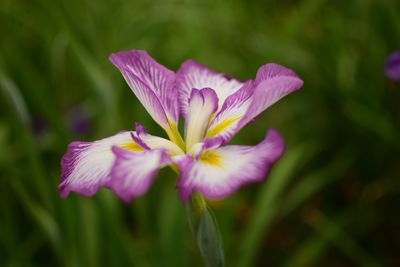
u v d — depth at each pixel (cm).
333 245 79
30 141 59
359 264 76
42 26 104
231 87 46
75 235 57
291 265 66
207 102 42
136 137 40
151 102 42
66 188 40
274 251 80
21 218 75
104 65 91
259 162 37
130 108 82
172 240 60
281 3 127
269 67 41
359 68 86
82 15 107
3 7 108
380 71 86
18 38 104
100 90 67
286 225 84
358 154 85
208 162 39
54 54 89
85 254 59
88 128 88
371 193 81
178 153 41
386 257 77
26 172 69
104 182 38
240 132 91
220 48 109
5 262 64
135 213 77
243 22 111
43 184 59
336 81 87
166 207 64
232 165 38
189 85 46
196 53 97
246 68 100
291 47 94
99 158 40
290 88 40
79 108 90
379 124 80
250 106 39
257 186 86
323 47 91
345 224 79
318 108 92
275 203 81
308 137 91
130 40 102
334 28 90
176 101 44
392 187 80
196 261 73
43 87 80
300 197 79
